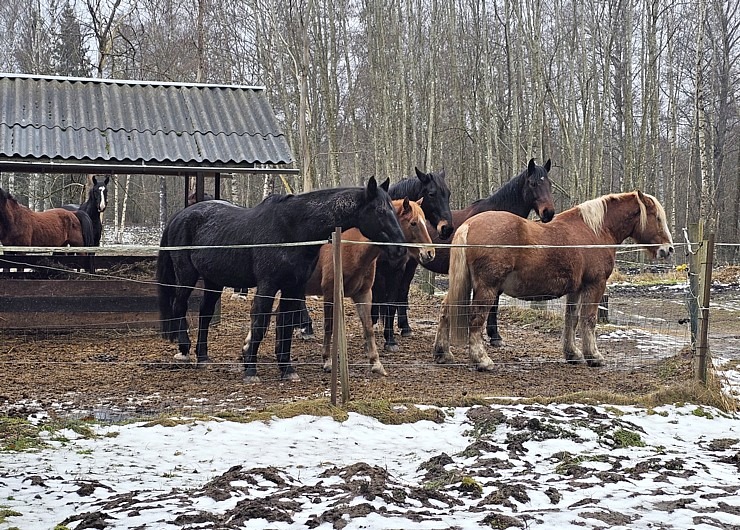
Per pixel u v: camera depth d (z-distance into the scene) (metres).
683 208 41.94
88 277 12.38
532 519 4.38
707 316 7.90
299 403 6.93
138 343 10.88
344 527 4.18
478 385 8.29
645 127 27.67
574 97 30.48
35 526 4.18
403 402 7.25
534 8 26.67
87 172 13.34
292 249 8.34
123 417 6.80
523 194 10.85
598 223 9.55
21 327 11.27
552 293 9.20
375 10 27.03
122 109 13.82
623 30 31.41
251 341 8.42
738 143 38.69
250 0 27.50
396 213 9.15
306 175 21.23
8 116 12.98
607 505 4.67
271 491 4.80
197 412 6.95
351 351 10.43
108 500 4.62
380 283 10.55
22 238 13.54
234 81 32.00
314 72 28.53
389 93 27.11
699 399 7.69
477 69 30.41
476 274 9.02
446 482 5.13
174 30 34.00
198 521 4.22
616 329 12.41
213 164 12.89
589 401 7.42
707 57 35.41
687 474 5.38
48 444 5.86
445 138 35.00
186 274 9.42
